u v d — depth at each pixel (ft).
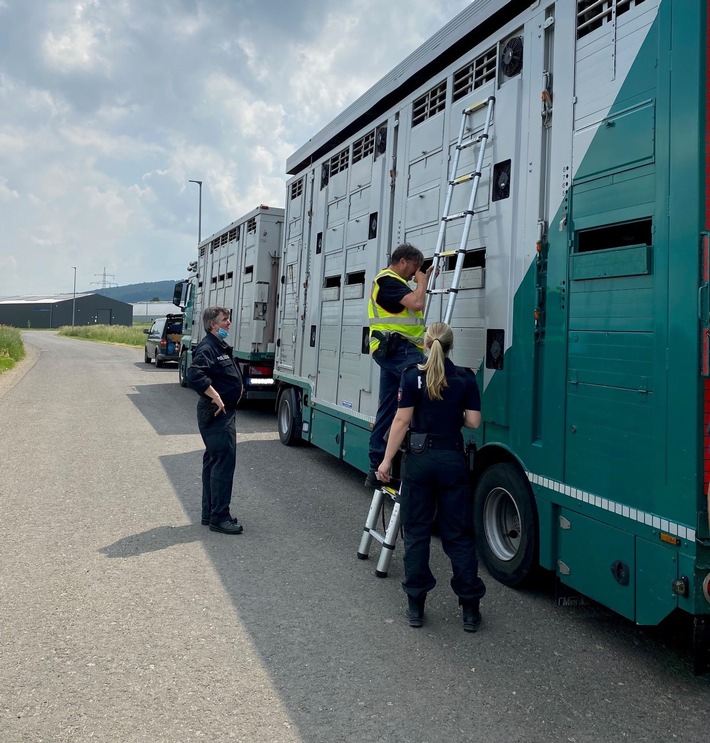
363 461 22.95
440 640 13.29
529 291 14.60
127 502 22.58
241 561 17.39
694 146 10.56
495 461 16.51
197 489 24.57
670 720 10.64
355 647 12.87
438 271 17.30
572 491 13.16
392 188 21.67
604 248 12.69
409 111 20.70
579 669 12.25
